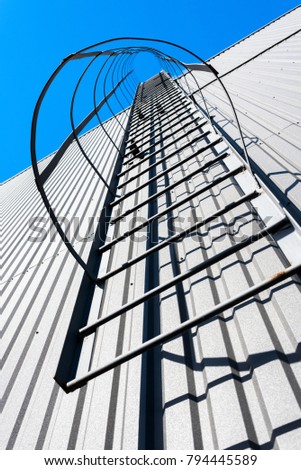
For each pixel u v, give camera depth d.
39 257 3.85
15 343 2.47
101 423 1.40
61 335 2.26
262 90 4.64
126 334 1.81
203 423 1.22
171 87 8.38
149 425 1.32
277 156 2.72
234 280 1.76
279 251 1.75
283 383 1.18
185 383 1.41
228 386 1.28
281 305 1.47
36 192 7.81
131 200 3.47
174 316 1.79
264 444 1.06
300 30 6.61
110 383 1.57
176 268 2.17
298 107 3.47
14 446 1.54
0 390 2.04
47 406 1.69
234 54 8.31
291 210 2.03
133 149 4.76
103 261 2.66
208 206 2.56
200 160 3.33
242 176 2.32
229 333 1.53
